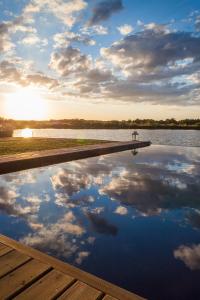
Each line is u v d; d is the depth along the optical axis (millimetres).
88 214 3830
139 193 4961
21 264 1936
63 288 1688
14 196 4727
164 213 3881
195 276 2266
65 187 5371
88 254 2639
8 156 7332
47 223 3475
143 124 52000
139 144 13148
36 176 6316
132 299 1602
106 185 5543
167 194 4875
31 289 1679
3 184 5555
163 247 2805
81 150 9047
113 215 3791
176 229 3299
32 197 4668
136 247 2814
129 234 3146
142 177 6340
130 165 7938
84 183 5707
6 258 2012
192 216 3773
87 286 1713
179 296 2010
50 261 1981
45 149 9523
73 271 1864
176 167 7676
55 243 2887
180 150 11953
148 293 2041
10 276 1798
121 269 2367
